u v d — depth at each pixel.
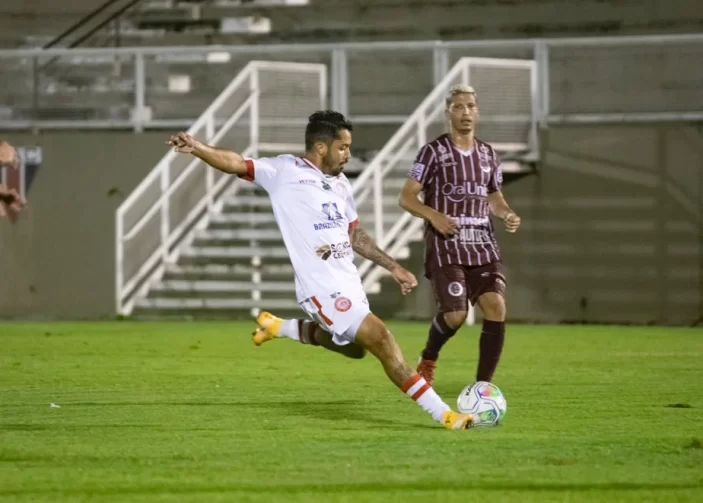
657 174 54.81
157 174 57.19
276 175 20.45
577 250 55.75
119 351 38.25
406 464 16.73
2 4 75.06
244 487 15.05
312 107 59.81
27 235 60.78
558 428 20.53
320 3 74.88
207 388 27.33
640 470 16.33
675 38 55.00
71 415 22.28
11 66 62.84
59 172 60.66
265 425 20.81
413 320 57.06
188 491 14.81
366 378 29.77
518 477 15.76
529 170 56.22
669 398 25.50
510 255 56.50
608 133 55.31
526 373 31.36
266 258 59.81
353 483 15.30
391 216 56.34
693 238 54.47
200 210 59.00
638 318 55.09
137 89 61.19
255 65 58.84
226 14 75.75
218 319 57.91
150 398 25.23
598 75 58.66
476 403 20.66
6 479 15.61
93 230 60.28
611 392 26.72
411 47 57.94
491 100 55.91
